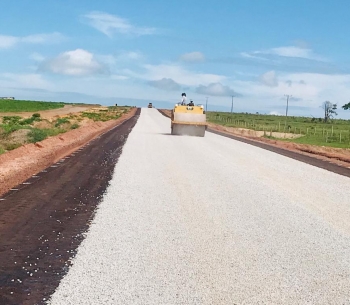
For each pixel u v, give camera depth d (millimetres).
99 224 8641
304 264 6902
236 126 72500
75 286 5770
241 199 11445
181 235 8102
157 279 6066
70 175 14250
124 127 45969
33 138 23266
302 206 10969
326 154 27281
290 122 104875
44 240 7574
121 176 14273
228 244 7699
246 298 5582
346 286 6113
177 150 23219
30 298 5402
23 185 12328
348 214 10359
